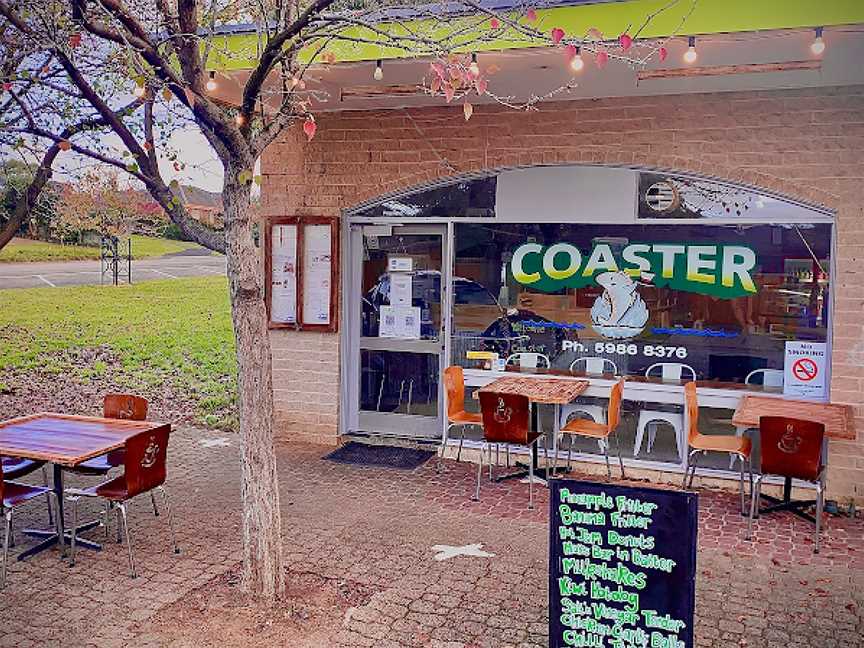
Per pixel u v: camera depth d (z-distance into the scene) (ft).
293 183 29.09
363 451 28.40
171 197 16.84
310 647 14.32
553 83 22.97
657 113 24.30
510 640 14.70
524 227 26.73
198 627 15.02
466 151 26.68
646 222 25.12
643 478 25.43
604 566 12.68
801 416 21.01
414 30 18.66
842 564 18.60
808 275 23.53
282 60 15.78
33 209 23.04
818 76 21.39
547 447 26.81
